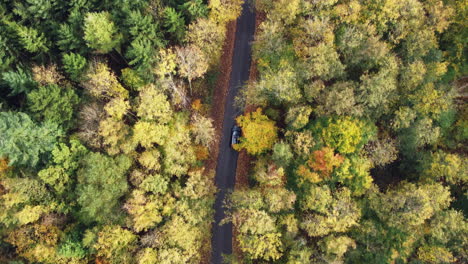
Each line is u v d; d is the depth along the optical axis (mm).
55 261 39719
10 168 41375
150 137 41500
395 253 38594
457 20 47594
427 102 43656
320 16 44250
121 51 49156
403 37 44812
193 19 47312
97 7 46625
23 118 38531
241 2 49000
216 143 51969
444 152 47656
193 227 41031
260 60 47125
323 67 41062
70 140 40812
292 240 40219
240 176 50469
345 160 40000
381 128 48031
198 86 53062
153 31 44094
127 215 40844
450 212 41562
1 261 40406
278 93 43125
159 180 40250
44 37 45688
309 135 41219
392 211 40469
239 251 47906
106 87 43219
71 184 41500
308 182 41188
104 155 40062
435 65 45344
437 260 41000
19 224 39688
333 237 38750
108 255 38031
